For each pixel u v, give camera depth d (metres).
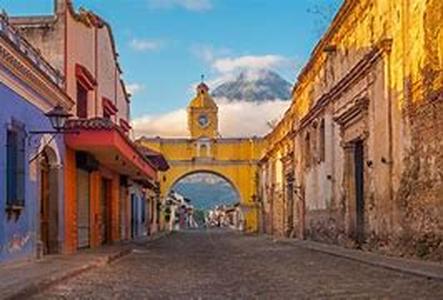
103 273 15.95
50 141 18.94
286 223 42.62
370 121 21.42
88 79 24.50
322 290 11.82
